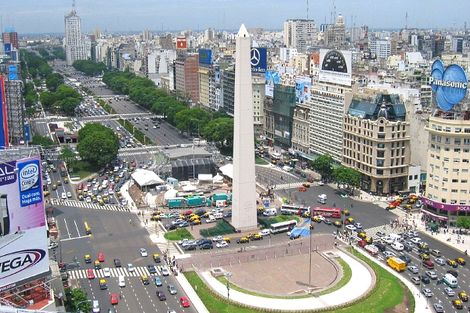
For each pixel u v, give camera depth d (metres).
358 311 194.38
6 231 160.12
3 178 157.88
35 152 175.38
